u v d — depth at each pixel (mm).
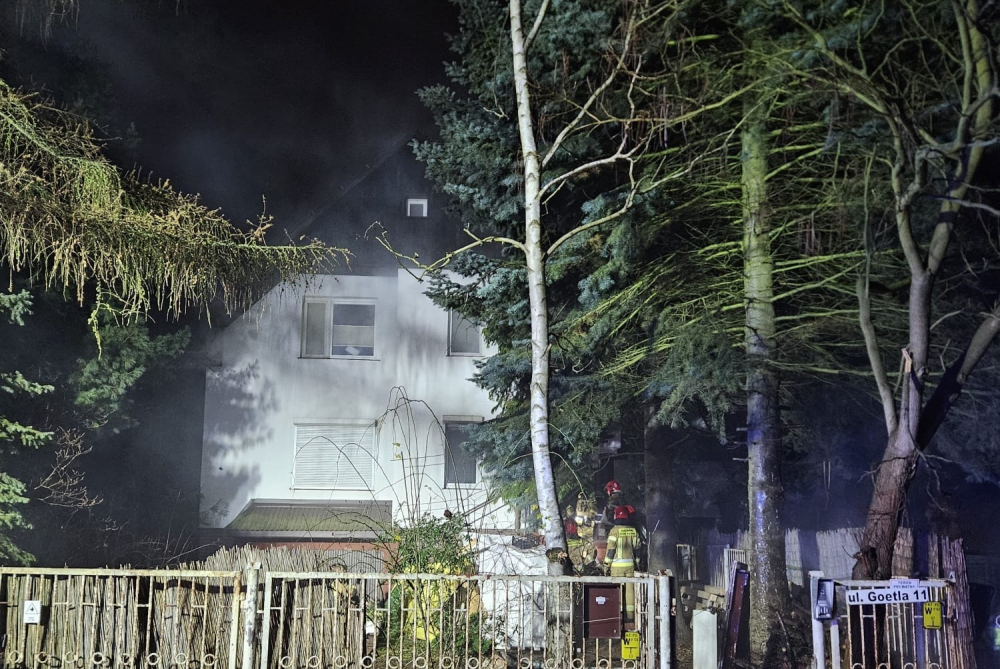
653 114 11000
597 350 13602
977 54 8930
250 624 7254
